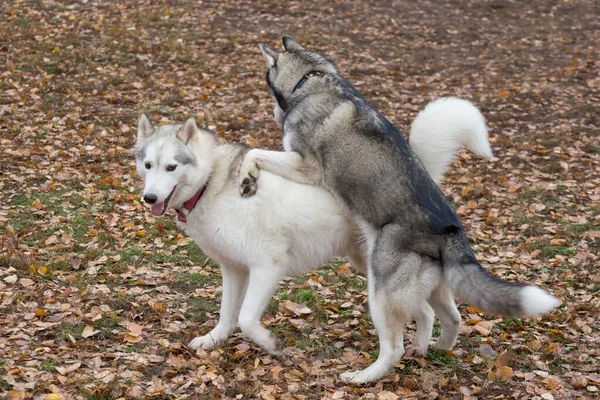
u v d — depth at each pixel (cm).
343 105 494
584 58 1444
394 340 440
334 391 425
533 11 1775
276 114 593
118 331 482
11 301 506
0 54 1200
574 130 1057
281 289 588
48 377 408
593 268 631
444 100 505
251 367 445
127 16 1474
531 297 394
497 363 462
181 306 538
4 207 696
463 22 1666
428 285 436
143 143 456
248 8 1612
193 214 458
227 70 1229
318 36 1461
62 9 1484
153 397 399
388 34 1541
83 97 1062
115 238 653
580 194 823
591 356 483
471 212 770
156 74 1190
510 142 996
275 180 457
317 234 461
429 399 420
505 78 1312
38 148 841
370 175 457
